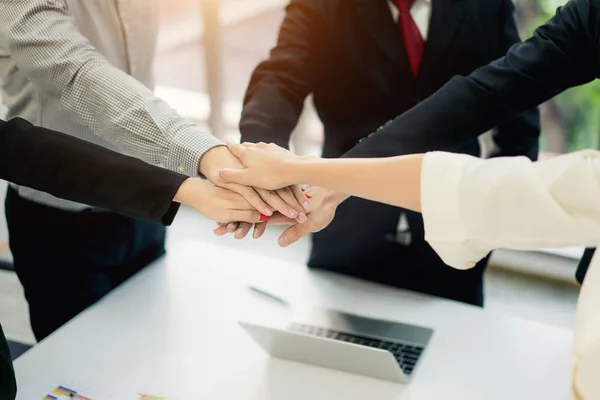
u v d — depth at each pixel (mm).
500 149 1626
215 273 1489
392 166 994
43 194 1467
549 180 865
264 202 1212
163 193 1178
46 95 1344
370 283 1465
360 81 1569
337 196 1321
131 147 1308
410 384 1144
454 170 921
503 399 1112
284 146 1502
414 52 1544
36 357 1204
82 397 1103
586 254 1347
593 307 712
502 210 877
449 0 1507
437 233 929
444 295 1664
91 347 1235
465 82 1399
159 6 1573
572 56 1360
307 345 1137
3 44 1313
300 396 1117
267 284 1450
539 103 1427
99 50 1449
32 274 1572
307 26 1579
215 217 1223
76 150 1162
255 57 3117
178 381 1148
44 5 1283
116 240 1528
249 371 1177
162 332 1281
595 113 2520
